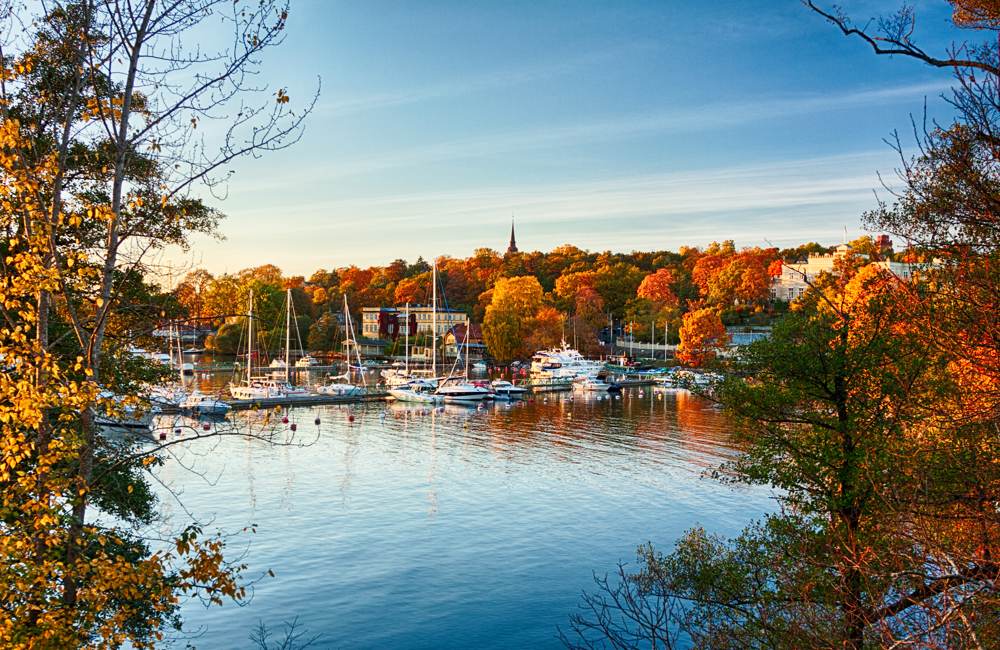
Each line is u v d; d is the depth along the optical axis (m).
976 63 9.65
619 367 131.62
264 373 117.69
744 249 185.38
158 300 15.39
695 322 115.31
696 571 23.17
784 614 18.45
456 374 122.12
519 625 27.19
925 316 13.09
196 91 10.86
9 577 9.35
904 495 13.10
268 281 180.50
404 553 34.81
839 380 20.38
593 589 30.52
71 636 9.44
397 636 26.39
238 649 25.27
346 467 52.38
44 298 10.84
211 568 10.94
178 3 10.55
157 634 11.39
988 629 9.42
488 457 55.91
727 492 45.19
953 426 14.23
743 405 22.16
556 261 197.38
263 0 10.62
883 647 9.76
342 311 184.00
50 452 10.20
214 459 54.03
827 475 20.27
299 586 30.88
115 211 10.68
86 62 10.34
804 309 22.44
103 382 13.05
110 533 11.45
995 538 11.59
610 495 44.69
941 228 12.11
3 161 9.94
